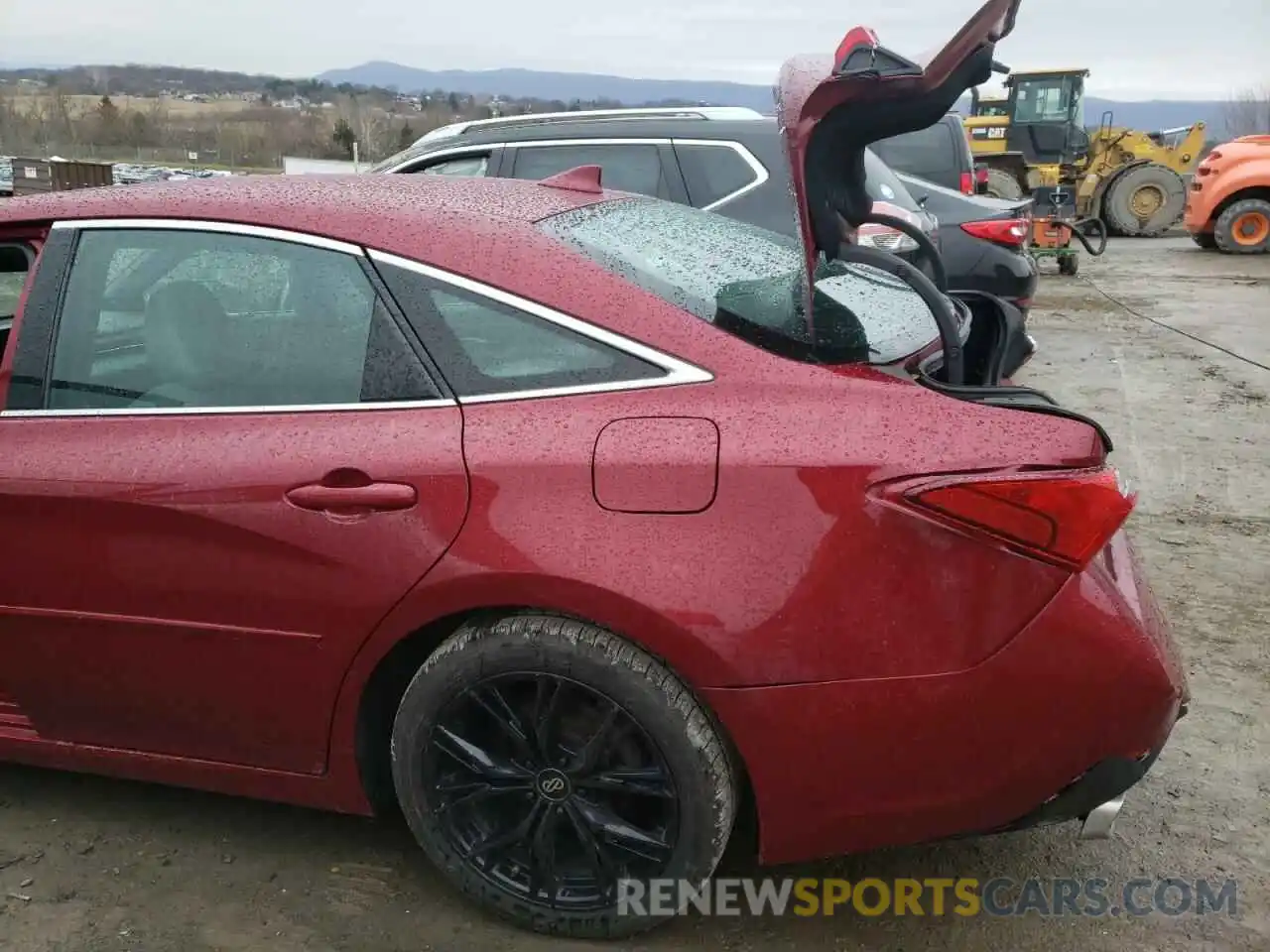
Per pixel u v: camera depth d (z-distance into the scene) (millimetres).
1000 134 20031
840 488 1981
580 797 2225
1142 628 2064
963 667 1979
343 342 2297
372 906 2438
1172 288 12922
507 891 2326
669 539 2018
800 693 2004
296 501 2209
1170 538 4551
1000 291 7051
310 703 2320
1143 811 2754
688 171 5754
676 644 2012
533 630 2129
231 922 2387
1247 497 5059
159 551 2322
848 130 2180
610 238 2521
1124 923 2363
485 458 2115
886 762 2035
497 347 2205
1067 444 1976
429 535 2127
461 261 2270
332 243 2338
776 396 2072
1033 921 2369
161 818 2779
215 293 2402
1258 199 16875
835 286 2582
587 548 2039
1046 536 1954
